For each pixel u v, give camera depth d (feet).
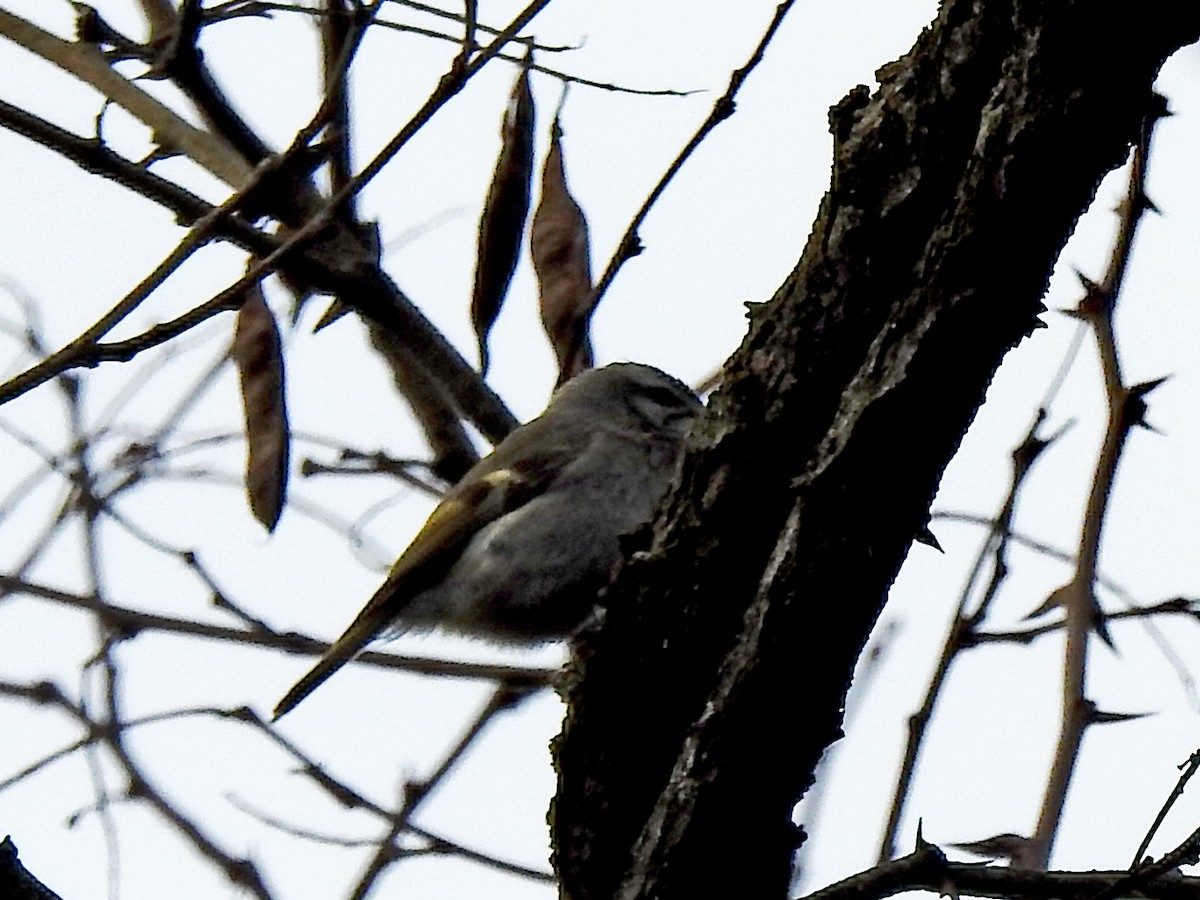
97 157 27.32
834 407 22.95
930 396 21.89
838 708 23.90
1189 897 24.34
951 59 21.38
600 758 24.89
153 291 22.25
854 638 23.36
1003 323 21.54
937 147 21.62
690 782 23.97
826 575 22.79
